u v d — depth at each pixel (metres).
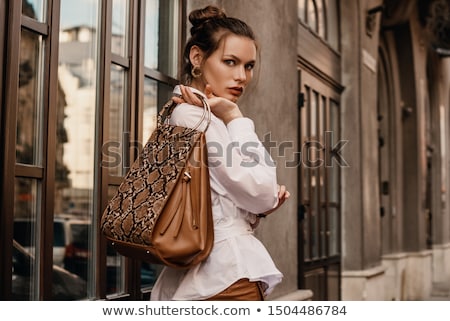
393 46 10.45
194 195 1.71
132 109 3.03
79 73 2.84
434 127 13.34
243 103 3.85
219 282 1.74
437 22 11.05
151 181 1.73
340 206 7.03
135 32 3.06
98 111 2.82
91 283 2.79
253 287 1.78
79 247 2.83
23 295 2.38
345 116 7.19
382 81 10.02
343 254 7.09
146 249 1.68
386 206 9.90
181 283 1.77
